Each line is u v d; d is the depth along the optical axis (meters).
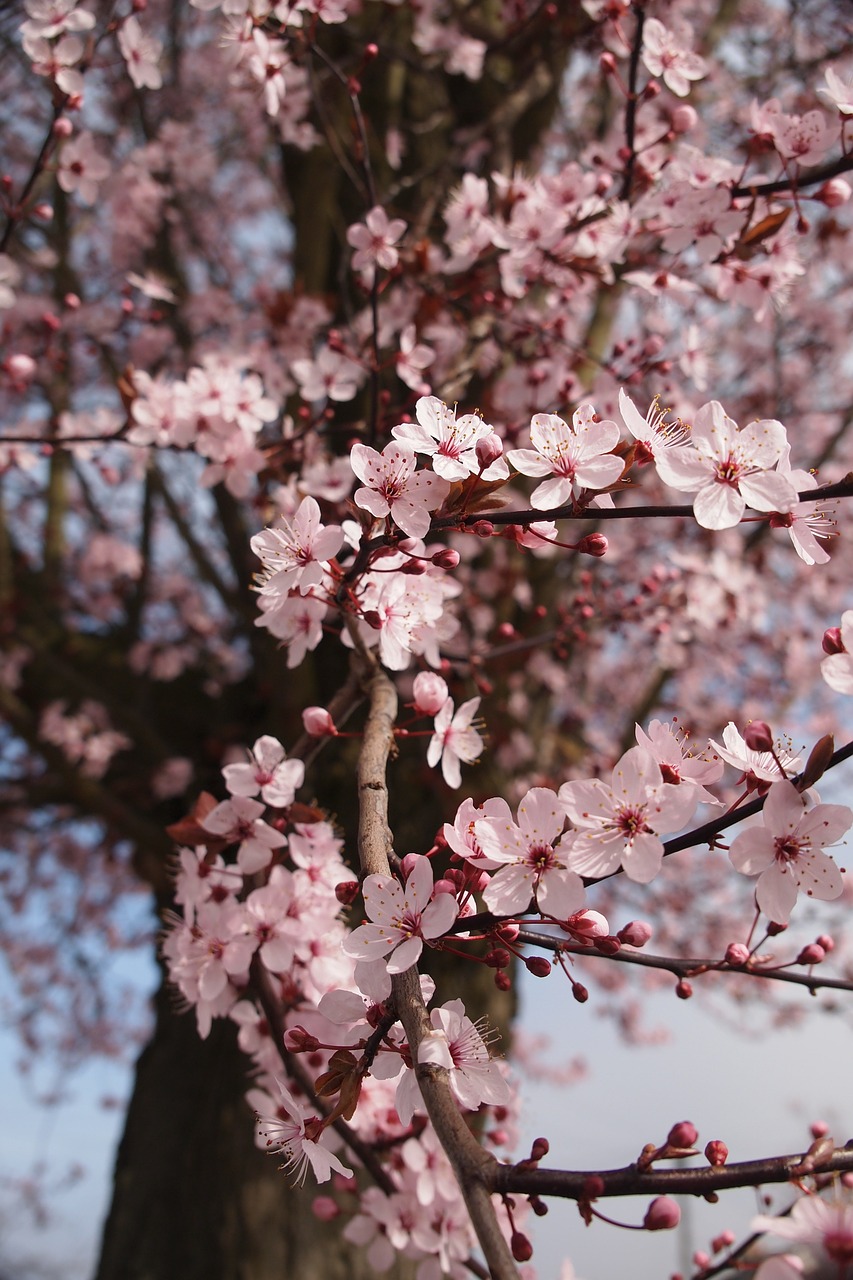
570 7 3.99
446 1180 2.08
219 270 7.15
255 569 5.05
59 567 6.17
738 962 1.63
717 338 5.98
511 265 3.22
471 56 4.87
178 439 2.90
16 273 3.04
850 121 2.50
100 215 6.21
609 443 1.50
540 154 5.36
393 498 1.48
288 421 3.06
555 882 1.38
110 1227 4.01
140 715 5.27
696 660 6.13
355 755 4.29
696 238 2.72
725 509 1.46
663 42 2.84
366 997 1.40
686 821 1.36
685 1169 1.17
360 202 5.10
